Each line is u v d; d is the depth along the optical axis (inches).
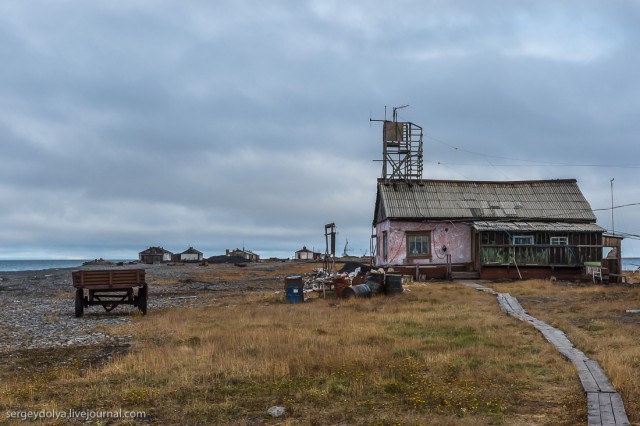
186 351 557.6
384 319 784.9
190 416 369.7
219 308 1010.7
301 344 584.1
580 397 397.4
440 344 590.6
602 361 489.4
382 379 448.8
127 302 976.9
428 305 954.7
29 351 616.1
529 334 655.8
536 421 351.6
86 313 1016.9
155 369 482.3
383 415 362.6
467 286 1317.7
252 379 455.2
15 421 354.9
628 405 372.8
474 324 732.7
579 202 1743.4
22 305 1200.2
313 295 1214.3
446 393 412.8
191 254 4557.1
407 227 1631.4
